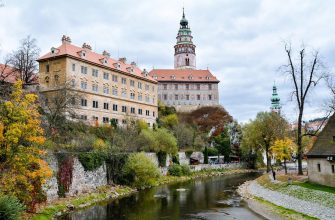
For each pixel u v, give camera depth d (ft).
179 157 263.49
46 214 99.55
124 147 188.14
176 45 479.41
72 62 229.04
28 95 82.33
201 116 391.65
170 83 422.41
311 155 135.54
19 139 81.25
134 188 169.78
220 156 328.49
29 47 214.69
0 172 80.43
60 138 146.10
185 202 132.87
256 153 331.77
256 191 153.48
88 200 131.03
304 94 152.05
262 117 237.66
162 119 332.39
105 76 259.19
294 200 116.06
